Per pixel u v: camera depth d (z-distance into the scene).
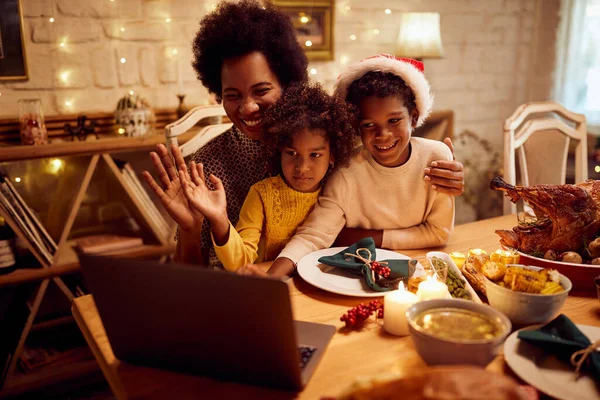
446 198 1.18
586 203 1.02
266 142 1.12
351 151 1.16
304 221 1.20
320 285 0.98
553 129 1.88
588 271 0.96
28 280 1.79
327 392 0.69
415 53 2.48
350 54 2.70
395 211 1.21
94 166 1.87
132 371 0.75
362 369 0.74
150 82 2.27
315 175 1.11
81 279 2.04
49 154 1.75
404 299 0.84
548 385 0.67
